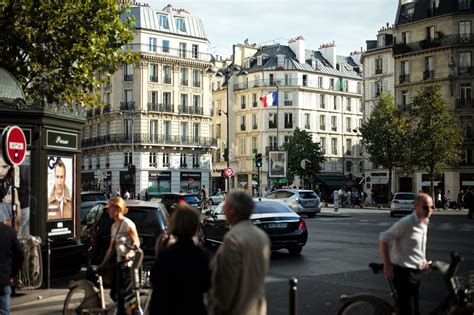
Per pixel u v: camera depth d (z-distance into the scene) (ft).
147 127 214.07
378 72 230.89
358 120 288.92
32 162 36.04
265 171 260.42
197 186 225.35
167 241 19.07
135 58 56.08
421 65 202.90
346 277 38.32
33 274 33.09
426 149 164.45
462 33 194.90
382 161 173.88
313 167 219.20
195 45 228.84
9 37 49.39
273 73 264.72
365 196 196.44
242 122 273.95
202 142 227.81
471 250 52.26
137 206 36.11
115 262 23.80
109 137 217.56
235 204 14.56
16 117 35.42
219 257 14.01
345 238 66.23
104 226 34.68
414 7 209.56
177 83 222.28
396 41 213.25
